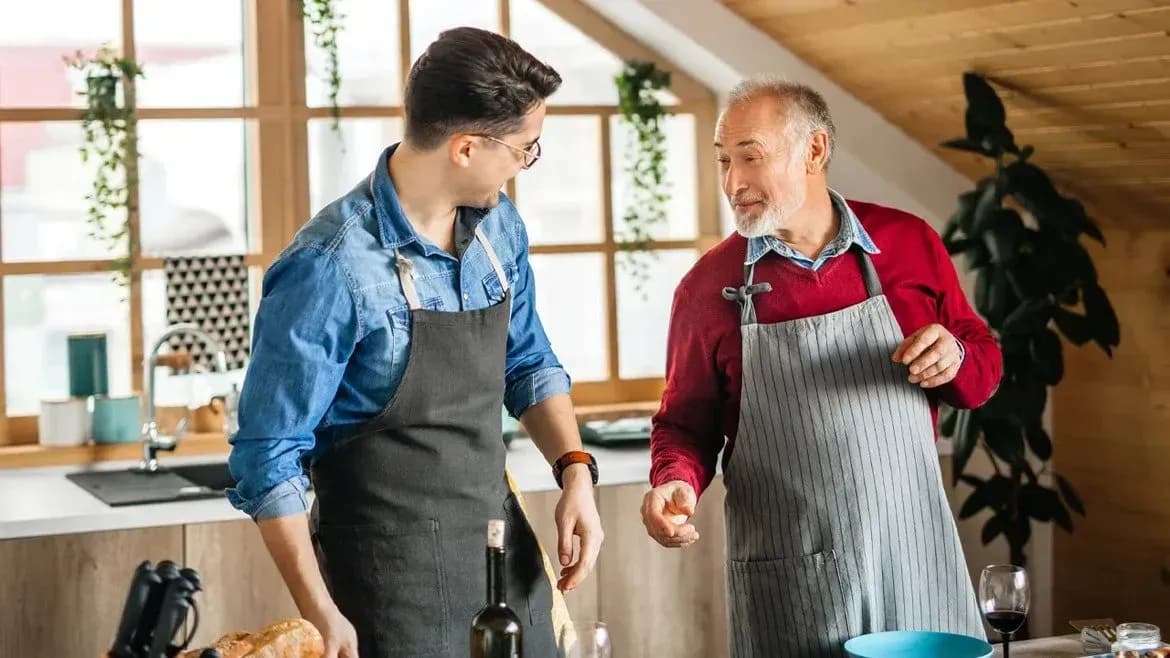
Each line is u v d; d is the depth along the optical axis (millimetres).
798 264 2598
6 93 4125
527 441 4340
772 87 2562
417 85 2059
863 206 2707
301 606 2021
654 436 2701
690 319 2664
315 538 2230
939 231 4410
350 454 2186
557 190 4582
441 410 2189
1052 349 3811
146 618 1560
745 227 2537
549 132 4547
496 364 2252
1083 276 3805
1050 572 4508
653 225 4672
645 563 3902
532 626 2305
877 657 2131
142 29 4211
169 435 4102
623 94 4523
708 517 3969
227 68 4293
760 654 2588
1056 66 3564
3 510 3461
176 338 4195
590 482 2357
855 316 2553
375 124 4402
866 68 4117
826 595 2521
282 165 4316
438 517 2195
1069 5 3275
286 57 4297
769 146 2500
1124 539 4219
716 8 4266
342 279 2092
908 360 2391
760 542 2576
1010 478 3982
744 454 2588
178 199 4277
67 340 4129
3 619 3361
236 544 3531
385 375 2160
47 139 4160
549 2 4484
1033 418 3814
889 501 2533
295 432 2057
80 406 4090
